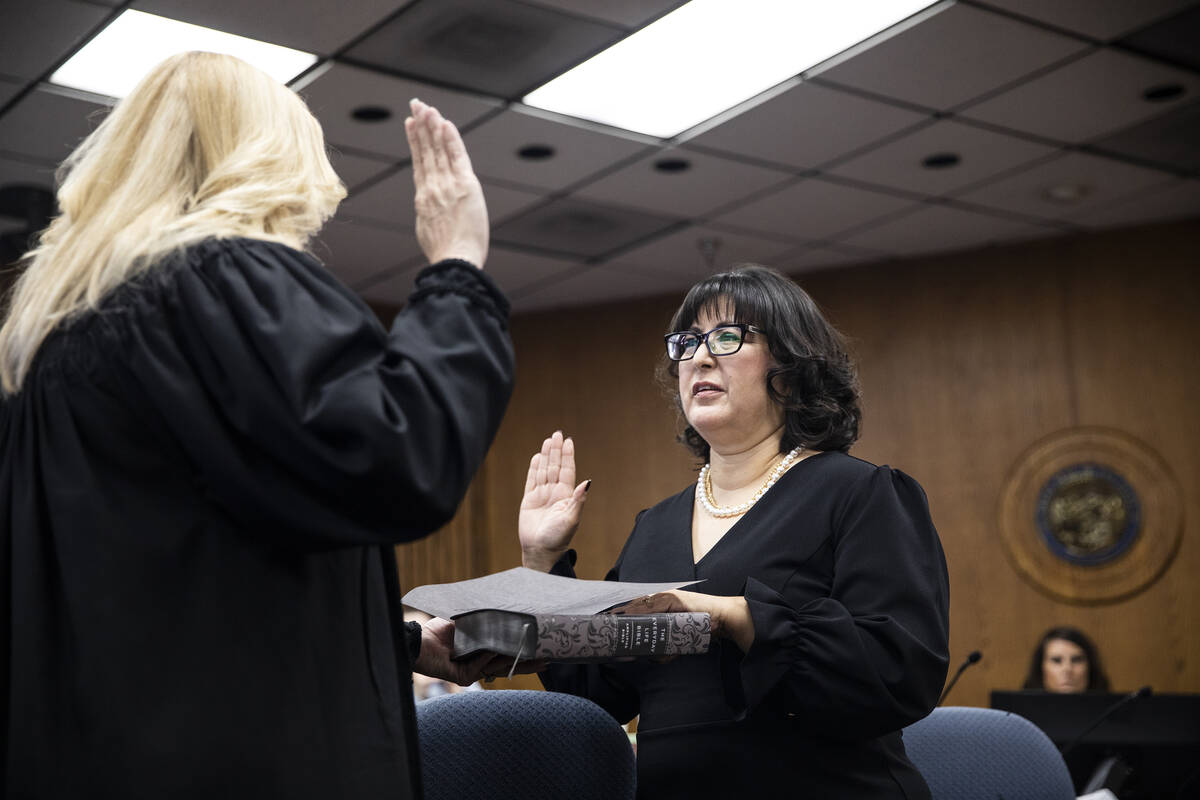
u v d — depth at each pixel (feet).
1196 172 21.97
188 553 3.58
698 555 5.78
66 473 3.63
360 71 17.04
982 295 26.07
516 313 29.99
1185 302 24.45
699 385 5.89
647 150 20.31
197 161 4.10
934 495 25.85
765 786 5.15
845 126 19.57
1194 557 23.73
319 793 3.54
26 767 3.39
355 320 3.69
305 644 3.65
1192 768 10.86
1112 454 24.57
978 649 25.12
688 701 5.43
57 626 3.54
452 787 5.67
